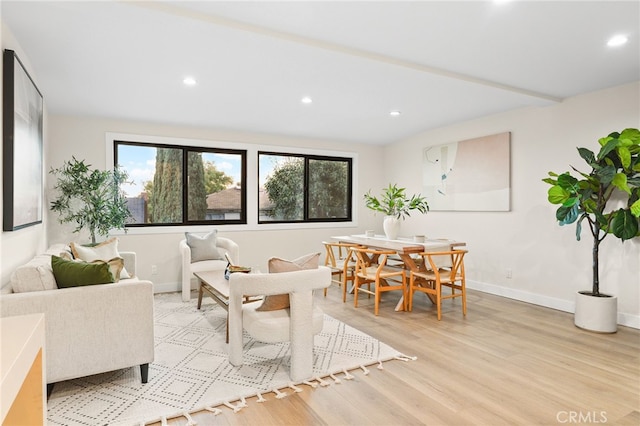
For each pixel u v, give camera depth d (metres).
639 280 3.54
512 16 2.31
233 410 2.14
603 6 2.19
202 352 2.97
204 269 4.55
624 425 1.99
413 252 3.91
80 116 4.59
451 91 3.72
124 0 2.05
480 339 3.25
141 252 4.99
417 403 2.21
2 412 0.78
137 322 2.36
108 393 2.30
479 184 4.99
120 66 3.01
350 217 6.69
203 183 5.48
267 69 3.11
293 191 6.20
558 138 4.15
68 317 2.15
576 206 3.47
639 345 3.11
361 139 6.31
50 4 2.06
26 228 2.77
